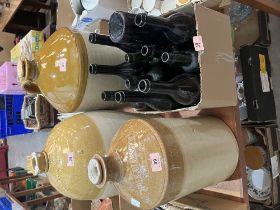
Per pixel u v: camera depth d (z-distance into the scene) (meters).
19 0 2.26
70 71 1.12
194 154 0.88
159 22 0.86
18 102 2.65
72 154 1.09
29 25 2.92
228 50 0.98
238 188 1.09
